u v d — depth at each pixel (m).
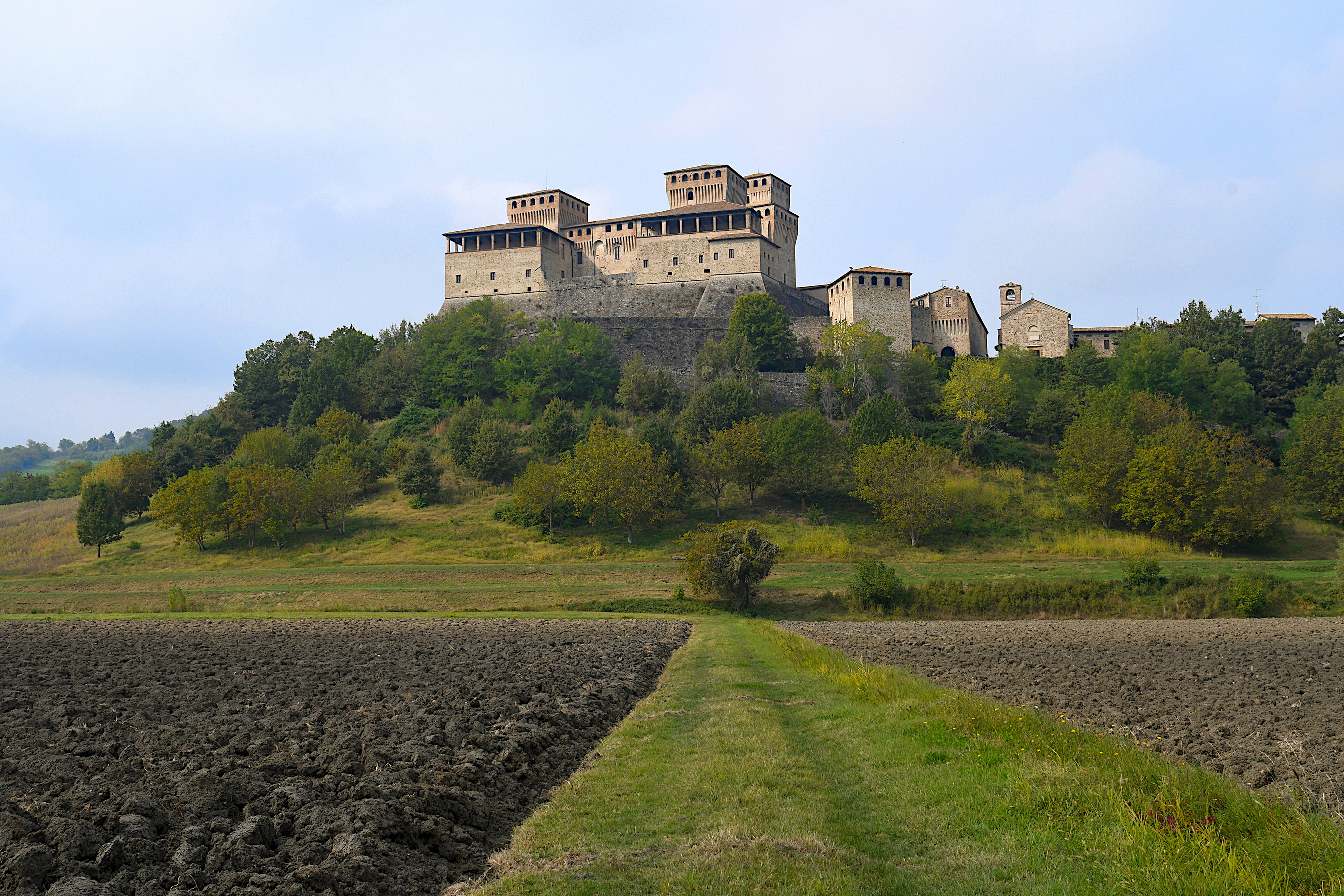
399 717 23.62
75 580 91.06
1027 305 167.12
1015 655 42.78
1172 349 144.25
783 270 179.25
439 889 11.74
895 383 140.75
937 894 10.98
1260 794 15.18
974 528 101.62
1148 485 96.19
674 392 140.00
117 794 15.44
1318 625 61.41
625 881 11.22
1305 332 170.75
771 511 108.38
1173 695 29.45
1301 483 108.00
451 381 151.00
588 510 106.12
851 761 18.30
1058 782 14.38
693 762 18.09
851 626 64.31
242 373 170.12
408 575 87.62
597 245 183.00
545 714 23.06
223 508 104.69
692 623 65.19
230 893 10.91
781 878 11.01
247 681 32.06
